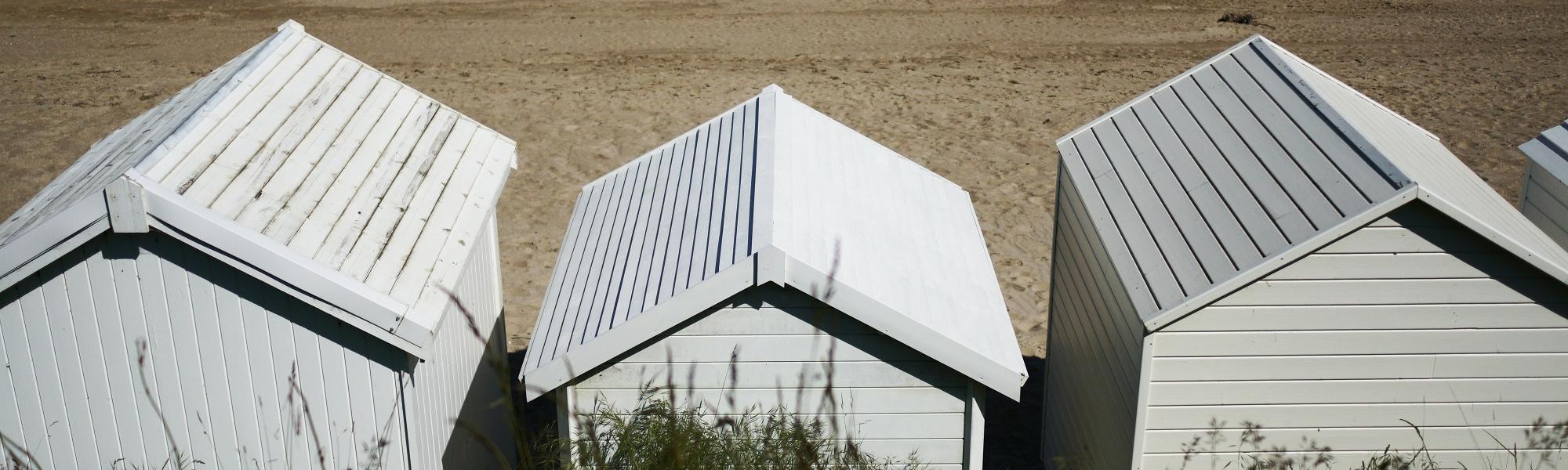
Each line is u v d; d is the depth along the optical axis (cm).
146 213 560
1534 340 623
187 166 602
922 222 780
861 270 637
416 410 621
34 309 598
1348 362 630
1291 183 645
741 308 617
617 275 696
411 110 823
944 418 650
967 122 1767
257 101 703
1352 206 594
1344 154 638
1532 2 2600
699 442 597
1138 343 636
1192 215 679
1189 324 619
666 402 639
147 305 597
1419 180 582
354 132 745
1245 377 634
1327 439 653
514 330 1092
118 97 1919
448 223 714
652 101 1886
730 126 863
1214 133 752
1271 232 618
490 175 816
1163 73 2061
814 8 2603
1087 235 777
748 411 644
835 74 2062
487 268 815
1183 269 637
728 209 693
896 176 848
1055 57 2181
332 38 2364
